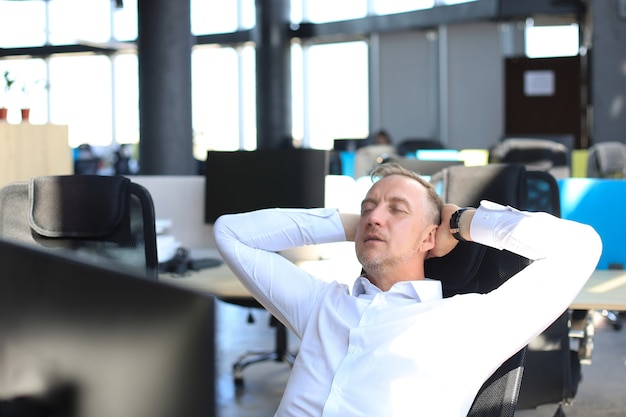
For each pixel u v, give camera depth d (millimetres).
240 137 16750
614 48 12461
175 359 619
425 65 14867
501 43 14305
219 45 16688
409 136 15078
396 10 14984
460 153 10141
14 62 17594
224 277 3438
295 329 2072
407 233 2061
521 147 7602
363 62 15555
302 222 2246
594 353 5348
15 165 4695
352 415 1867
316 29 15656
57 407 640
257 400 4434
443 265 2172
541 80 14188
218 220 2250
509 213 2016
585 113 13875
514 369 1915
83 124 17359
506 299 1897
